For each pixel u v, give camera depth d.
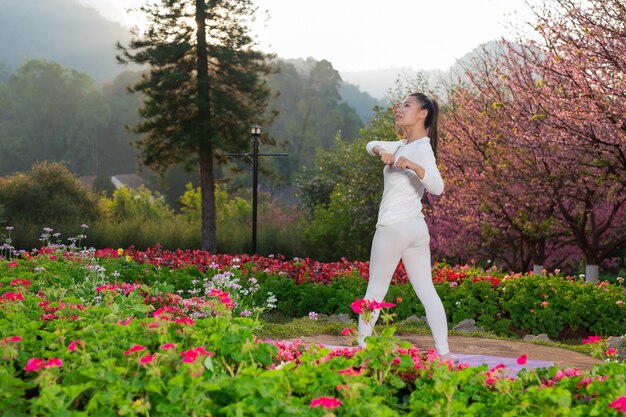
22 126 105.56
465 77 16.62
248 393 3.24
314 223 25.94
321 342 7.33
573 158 12.74
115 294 6.25
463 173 15.89
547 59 12.21
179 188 58.75
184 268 12.07
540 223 14.94
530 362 6.05
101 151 108.69
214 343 4.09
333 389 3.54
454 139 16.12
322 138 105.50
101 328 4.57
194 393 3.26
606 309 9.87
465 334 8.44
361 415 3.19
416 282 5.53
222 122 25.69
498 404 3.52
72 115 109.00
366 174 23.31
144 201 36.69
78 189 34.22
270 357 4.06
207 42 25.47
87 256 11.75
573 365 6.16
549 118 12.52
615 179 12.29
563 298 9.98
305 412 3.17
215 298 5.25
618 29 11.25
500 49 13.80
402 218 5.36
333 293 10.71
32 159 103.62
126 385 3.34
